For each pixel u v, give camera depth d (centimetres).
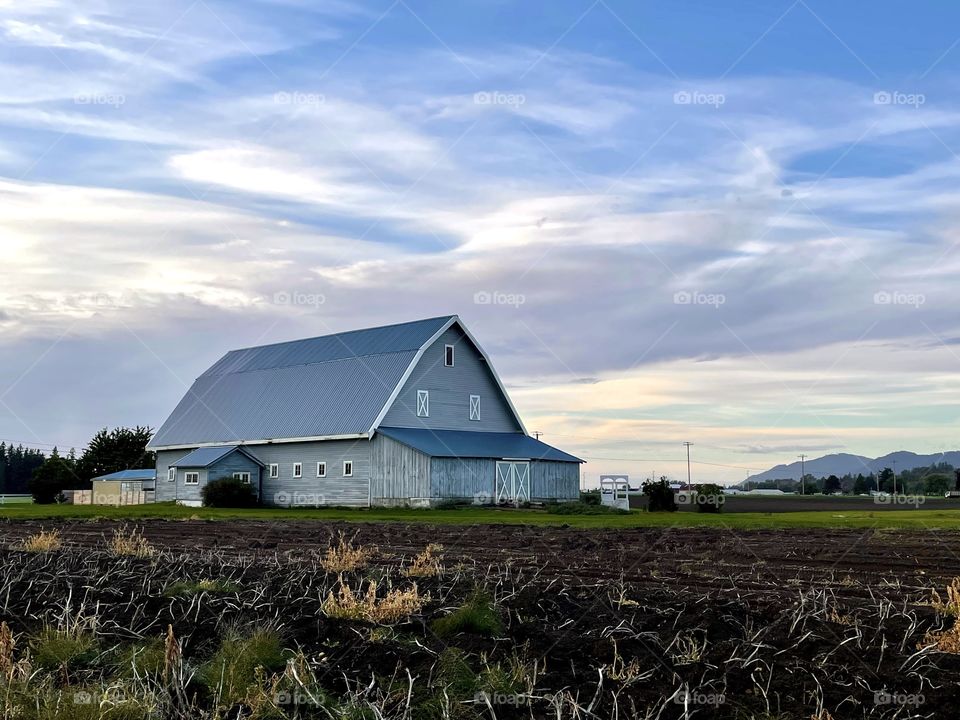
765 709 800
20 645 1038
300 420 5700
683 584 1540
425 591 1363
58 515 4275
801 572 1723
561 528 3231
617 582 1496
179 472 5956
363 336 6116
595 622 1113
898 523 3394
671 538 2645
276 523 3659
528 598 1244
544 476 5462
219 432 6150
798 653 963
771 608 1191
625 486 5284
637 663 914
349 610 1148
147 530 3167
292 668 852
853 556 2042
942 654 943
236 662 894
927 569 1791
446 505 5012
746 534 2812
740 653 950
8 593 1352
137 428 8725
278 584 1445
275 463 5803
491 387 5822
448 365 5628
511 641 1015
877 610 1199
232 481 5606
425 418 5478
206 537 2788
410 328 5762
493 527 3309
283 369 6331
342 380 5744
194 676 898
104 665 945
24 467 12888
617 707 802
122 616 1181
